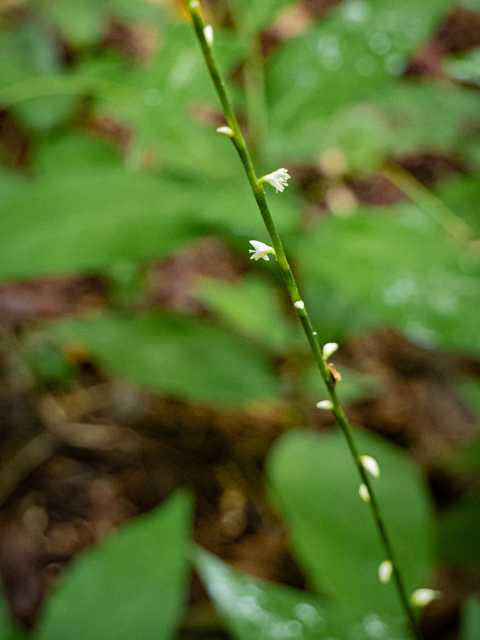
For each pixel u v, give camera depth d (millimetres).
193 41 229
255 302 334
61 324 313
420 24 277
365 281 238
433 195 303
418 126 321
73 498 365
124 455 396
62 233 222
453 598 312
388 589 213
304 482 243
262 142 289
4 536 337
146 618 176
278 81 287
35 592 312
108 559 182
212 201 239
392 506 237
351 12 285
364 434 266
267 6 288
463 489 375
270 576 336
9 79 300
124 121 363
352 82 279
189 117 305
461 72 280
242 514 376
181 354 306
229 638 287
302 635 161
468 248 261
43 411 406
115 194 235
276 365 354
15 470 372
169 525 186
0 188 288
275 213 248
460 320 225
